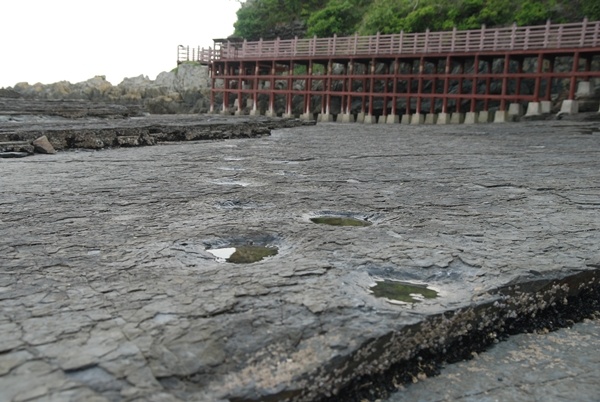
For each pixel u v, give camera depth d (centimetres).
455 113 3192
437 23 3803
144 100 5234
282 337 194
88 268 266
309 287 243
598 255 309
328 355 185
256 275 258
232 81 4612
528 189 580
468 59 3412
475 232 365
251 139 1409
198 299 225
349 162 847
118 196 488
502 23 3609
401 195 526
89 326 197
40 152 928
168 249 304
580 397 188
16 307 214
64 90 5466
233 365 177
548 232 369
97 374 166
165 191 520
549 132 1758
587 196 535
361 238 339
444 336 219
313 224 379
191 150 1031
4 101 2386
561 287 268
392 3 4312
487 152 1068
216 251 309
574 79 2625
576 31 2625
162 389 161
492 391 192
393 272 273
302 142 1300
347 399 185
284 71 4906
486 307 235
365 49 3525
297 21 5306
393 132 1856
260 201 476
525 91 3622
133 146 1123
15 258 283
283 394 169
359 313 217
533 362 215
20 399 151
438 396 188
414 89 4172
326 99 3825
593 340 237
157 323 201
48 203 449
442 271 276
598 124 2131
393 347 202
